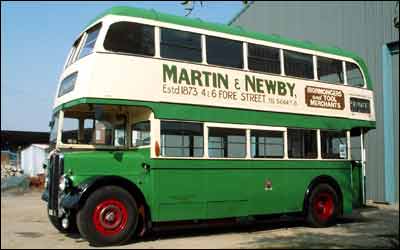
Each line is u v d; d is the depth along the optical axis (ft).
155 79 35.40
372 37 63.41
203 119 37.14
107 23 34.37
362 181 47.93
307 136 43.45
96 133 36.52
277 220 48.19
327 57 46.06
